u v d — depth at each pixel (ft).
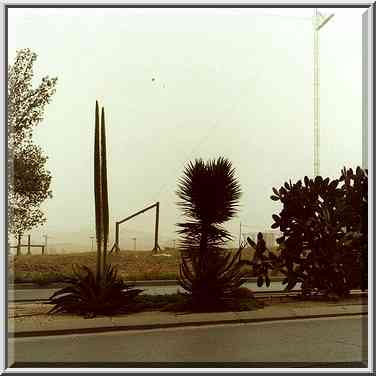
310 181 37.35
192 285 31.48
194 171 32.30
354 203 37.70
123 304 30.14
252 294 34.19
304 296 36.81
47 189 44.16
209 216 31.96
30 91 44.34
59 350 21.62
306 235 36.45
